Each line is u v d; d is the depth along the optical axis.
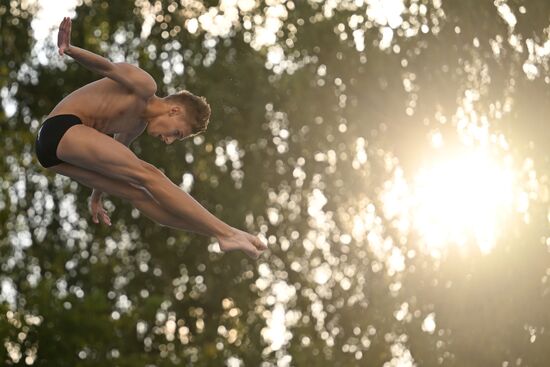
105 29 32.28
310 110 30.83
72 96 11.41
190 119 11.50
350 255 31.30
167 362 31.05
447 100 24.38
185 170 32.47
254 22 31.41
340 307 31.19
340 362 30.83
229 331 33.62
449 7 23.50
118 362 28.97
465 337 23.72
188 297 33.75
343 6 29.81
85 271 33.47
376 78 28.30
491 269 23.39
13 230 33.34
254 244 11.46
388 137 27.95
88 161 11.07
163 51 31.89
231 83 31.45
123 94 11.36
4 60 32.66
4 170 33.28
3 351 27.67
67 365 28.31
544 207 23.31
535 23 22.52
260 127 31.73
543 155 22.89
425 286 25.03
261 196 32.38
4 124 33.06
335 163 31.19
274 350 32.78
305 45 29.81
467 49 23.78
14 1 32.38
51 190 33.44
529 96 22.84
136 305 33.41
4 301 28.75
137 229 33.91
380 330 28.89
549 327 23.08
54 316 28.30
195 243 33.88
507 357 23.33
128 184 11.55
